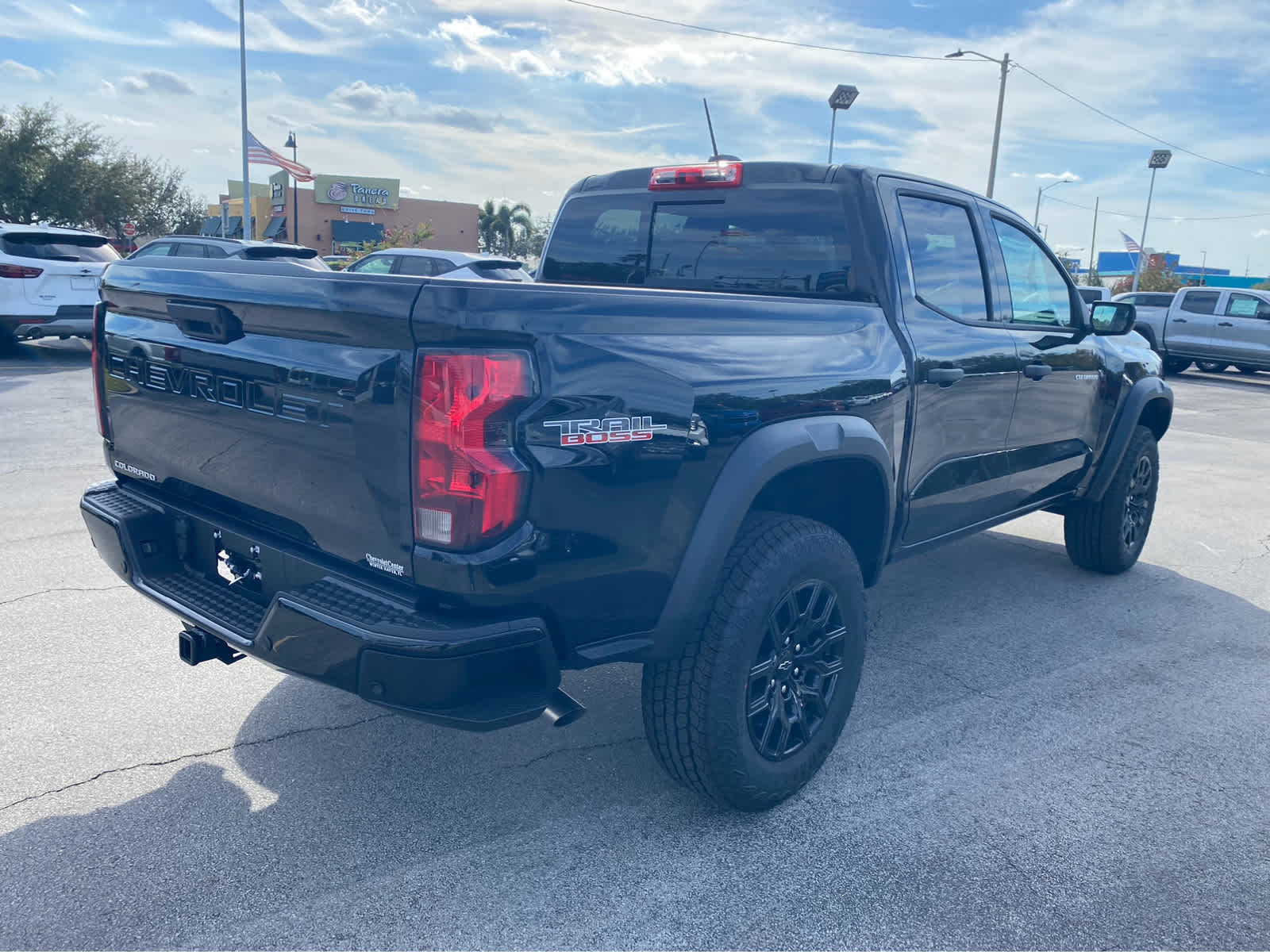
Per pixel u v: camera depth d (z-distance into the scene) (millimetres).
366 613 2146
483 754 3131
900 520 3355
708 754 2582
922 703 3631
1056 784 3051
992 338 3723
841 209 3332
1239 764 3215
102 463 6980
